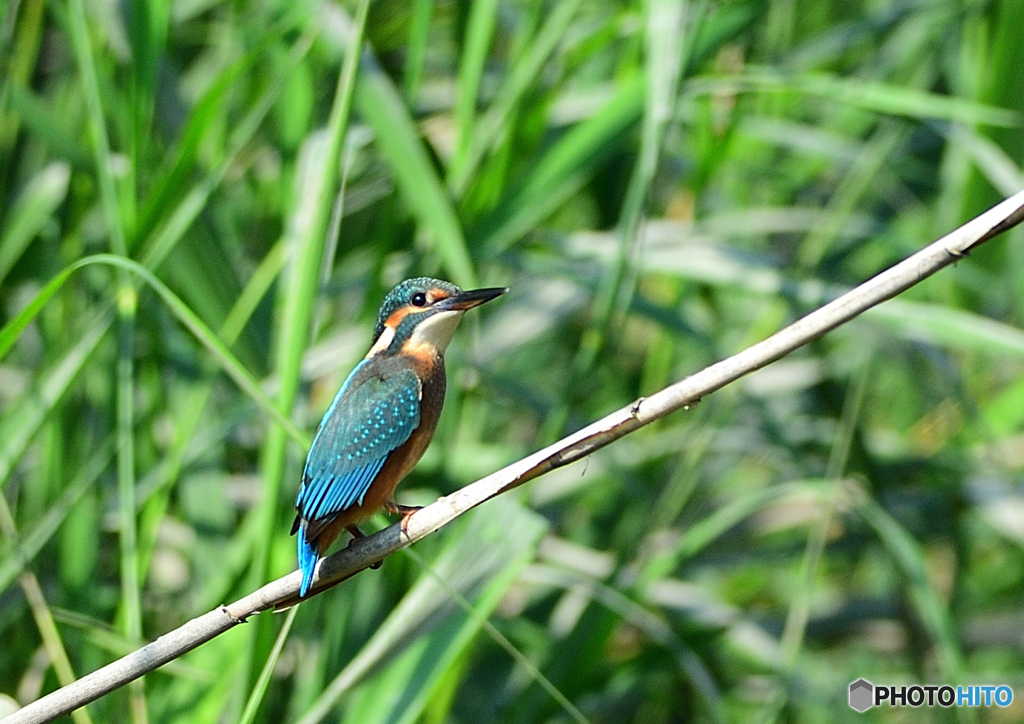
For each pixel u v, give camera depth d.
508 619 12.59
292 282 8.13
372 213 13.68
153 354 11.14
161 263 9.53
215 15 14.11
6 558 9.50
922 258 5.92
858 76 13.80
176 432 10.66
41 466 11.30
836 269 13.85
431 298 9.30
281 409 8.09
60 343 11.53
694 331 11.52
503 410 14.52
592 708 12.86
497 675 12.36
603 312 9.46
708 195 14.14
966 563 14.23
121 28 11.19
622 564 11.10
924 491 13.32
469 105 10.29
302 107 10.79
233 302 10.38
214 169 9.47
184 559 12.48
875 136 12.47
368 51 9.64
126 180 9.30
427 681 8.74
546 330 13.30
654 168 9.12
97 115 8.79
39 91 13.14
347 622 10.31
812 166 13.99
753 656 12.08
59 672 8.36
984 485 12.23
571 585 10.27
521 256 11.30
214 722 9.01
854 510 10.98
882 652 15.48
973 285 12.26
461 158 10.32
